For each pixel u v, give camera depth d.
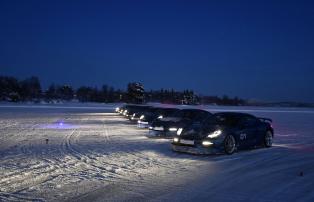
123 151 12.83
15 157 11.27
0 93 122.06
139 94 125.38
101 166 9.94
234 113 13.80
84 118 36.06
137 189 7.51
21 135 18.31
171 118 17.33
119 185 7.84
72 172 9.10
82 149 13.28
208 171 9.41
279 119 37.69
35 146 14.05
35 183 7.89
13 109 58.47
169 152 12.64
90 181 8.17
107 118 36.34
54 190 7.34
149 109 26.30
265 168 9.88
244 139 12.91
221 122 13.13
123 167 9.84
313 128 24.92
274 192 7.35
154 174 9.00
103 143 15.20
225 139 12.07
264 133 14.06
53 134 19.05
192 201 6.69
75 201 6.59
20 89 128.12
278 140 17.05
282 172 9.36
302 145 15.06
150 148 13.66
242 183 8.12
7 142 15.29
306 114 52.00
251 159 11.34
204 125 12.70
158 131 16.77
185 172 9.27
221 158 11.49
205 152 11.74
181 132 12.48
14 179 8.23
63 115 41.44
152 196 7.00
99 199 6.75
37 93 137.38
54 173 8.95
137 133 19.94
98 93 145.25
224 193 7.26
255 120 13.95
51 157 11.34
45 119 32.91
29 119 32.62
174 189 7.55
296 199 6.84
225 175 8.95
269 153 12.66
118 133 19.91
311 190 7.52
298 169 9.77
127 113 35.59
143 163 10.48
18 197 6.79
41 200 6.61
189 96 142.50
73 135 18.59
